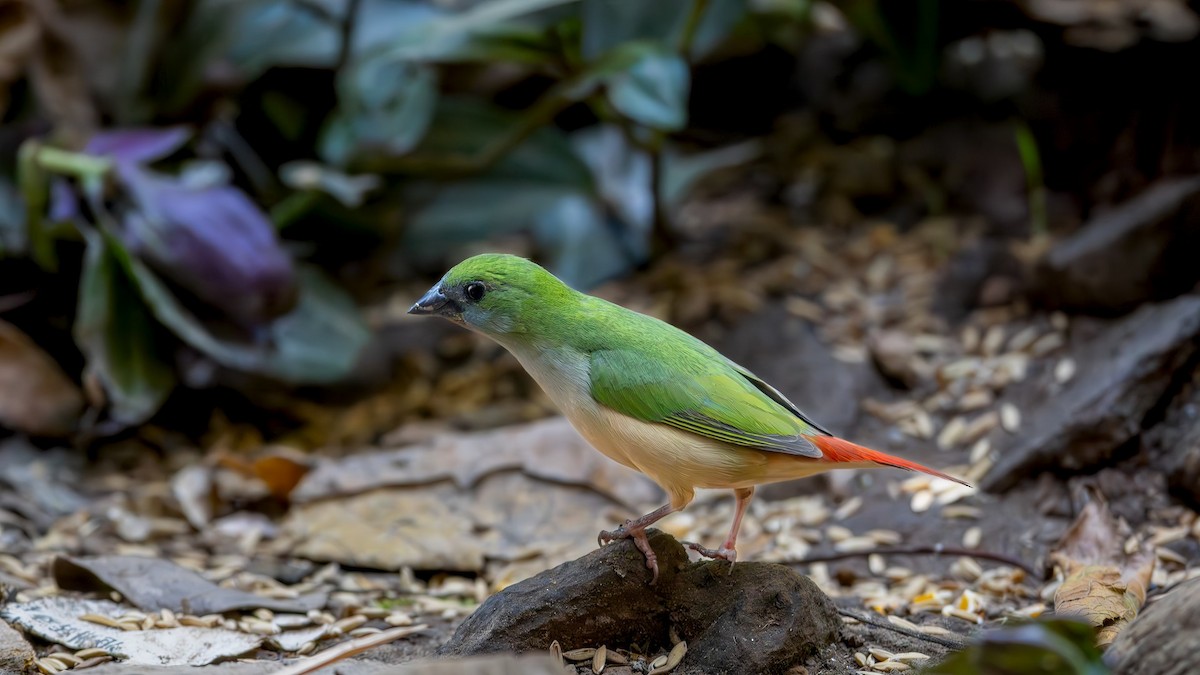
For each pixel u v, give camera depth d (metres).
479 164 11.77
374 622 7.21
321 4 11.62
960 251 11.40
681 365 5.98
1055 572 7.29
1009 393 9.30
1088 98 11.62
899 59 12.14
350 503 8.84
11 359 10.34
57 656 6.38
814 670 5.95
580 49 11.41
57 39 11.12
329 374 10.91
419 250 12.37
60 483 9.91
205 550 8.68
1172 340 8.19
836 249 12.06
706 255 12.38
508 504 8.76
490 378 11.45
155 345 10.64
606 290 12.02
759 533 8.40
